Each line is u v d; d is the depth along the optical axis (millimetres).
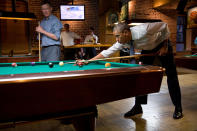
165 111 3043
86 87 1406
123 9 8641
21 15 3693
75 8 7699
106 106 3312
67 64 2650
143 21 6898
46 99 1307
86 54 6789
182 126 2480
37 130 2381
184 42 9938
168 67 2711
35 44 7441
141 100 2818
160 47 2582
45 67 2344
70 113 1509
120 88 1562
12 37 6828
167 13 8977
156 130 2367
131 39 2471
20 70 2076
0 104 1206
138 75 1632
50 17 3699
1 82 1169
